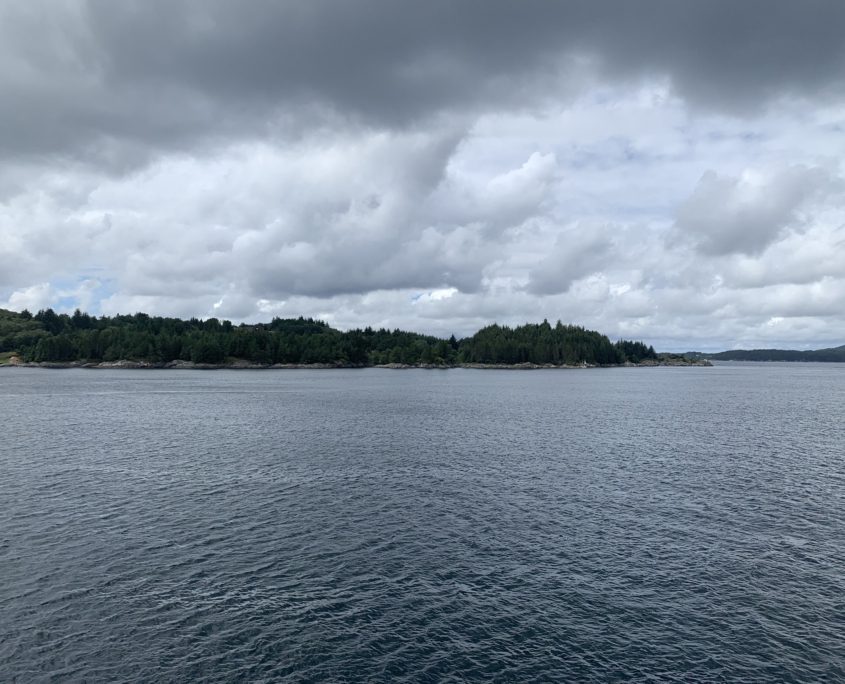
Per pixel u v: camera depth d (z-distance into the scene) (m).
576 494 45.12
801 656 22.56
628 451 64.69
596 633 24.17
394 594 27.44
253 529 36.19
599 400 137.50
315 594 27.34
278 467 54.38
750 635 24.06
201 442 68.69
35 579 28.44
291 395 144.38
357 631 24.11
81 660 21.75
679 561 31.61
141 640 23.16
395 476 50.97
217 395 142.25
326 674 21.17
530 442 70.69
